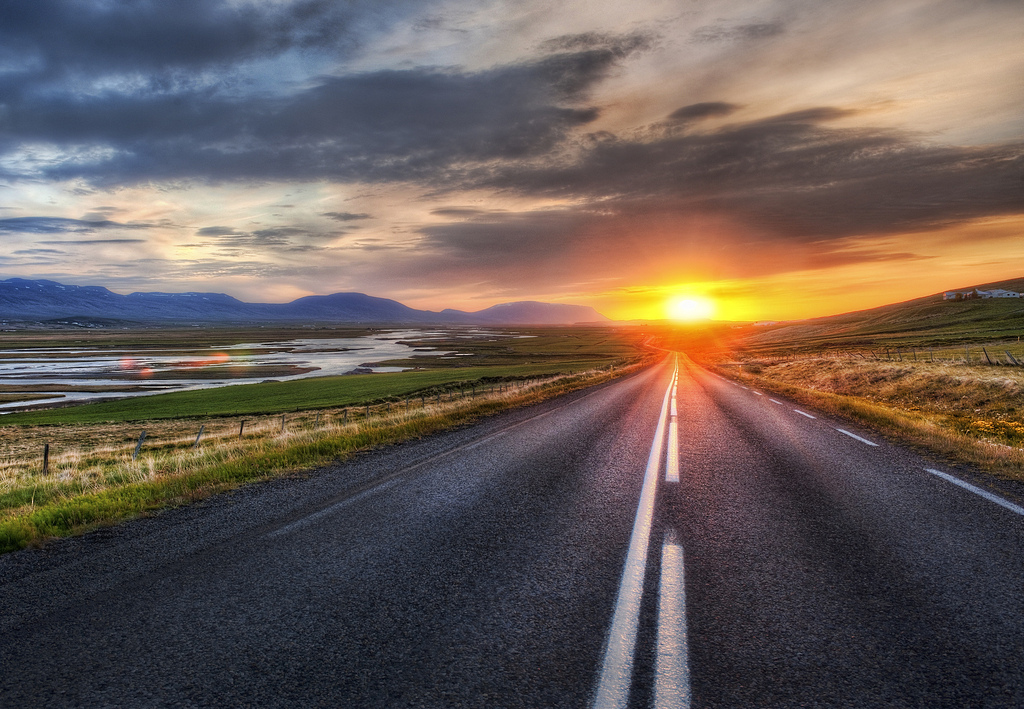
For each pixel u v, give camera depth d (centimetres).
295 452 927
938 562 407
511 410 1644
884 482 665
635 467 781
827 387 2748
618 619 325
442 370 7144
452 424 1323
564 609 340
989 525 493
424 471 773
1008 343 5306
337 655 292
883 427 1136
